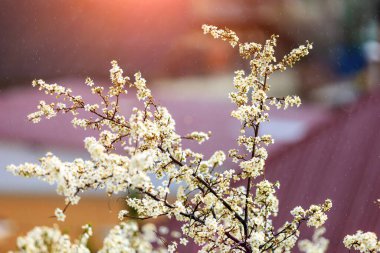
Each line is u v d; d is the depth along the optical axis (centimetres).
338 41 1947
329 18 1995
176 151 355
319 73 1892
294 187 695
